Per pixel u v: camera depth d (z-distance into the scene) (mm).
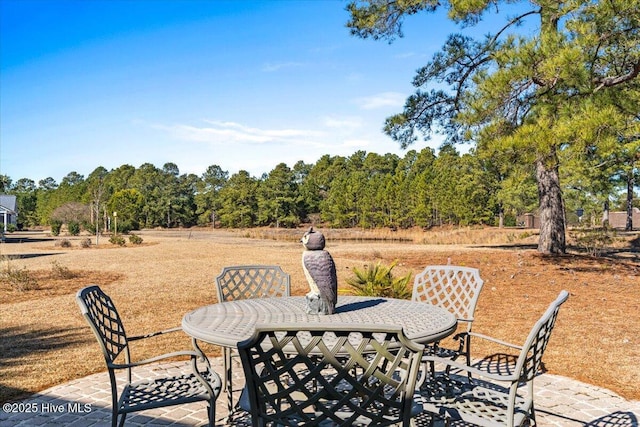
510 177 11125
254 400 1935
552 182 14609
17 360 5086
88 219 46781
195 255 17359
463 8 10766
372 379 3301
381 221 49000
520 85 9352
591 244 15367
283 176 57719
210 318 2920
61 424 3504
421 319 2889
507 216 44000
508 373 4711
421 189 45656
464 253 16047
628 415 3668
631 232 26609
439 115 15031
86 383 4391
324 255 3043
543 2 9688
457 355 3840
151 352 5422
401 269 12805
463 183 44062
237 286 4395
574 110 8758
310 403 1924
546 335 2578
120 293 9383
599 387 4293
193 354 2959
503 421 2520
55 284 10570
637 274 11570
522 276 11469
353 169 70750
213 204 64062
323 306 3012
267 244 25422
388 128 15273
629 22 8625
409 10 13055
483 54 13891
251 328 2637
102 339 2643
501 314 7598
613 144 8320
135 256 17047
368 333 1842
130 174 83750
